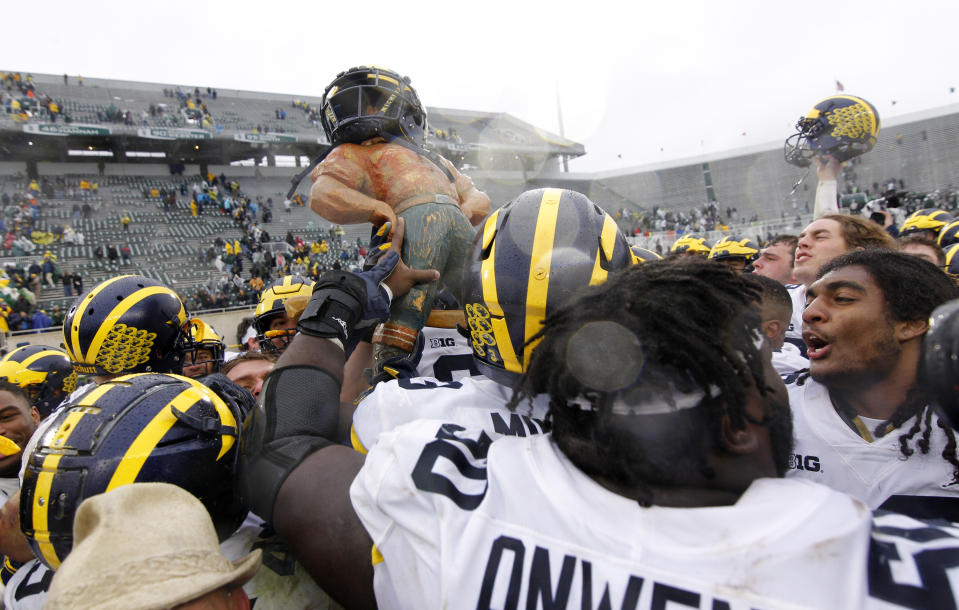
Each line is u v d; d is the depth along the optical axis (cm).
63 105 2498
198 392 123
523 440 87
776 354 192
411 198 184
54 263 1703
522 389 93
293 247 2164
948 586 61
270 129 2838
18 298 1331
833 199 495
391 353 177
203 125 2636
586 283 127
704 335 71
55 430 112
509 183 3312
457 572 73
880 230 249
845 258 128
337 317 124
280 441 105
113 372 194
